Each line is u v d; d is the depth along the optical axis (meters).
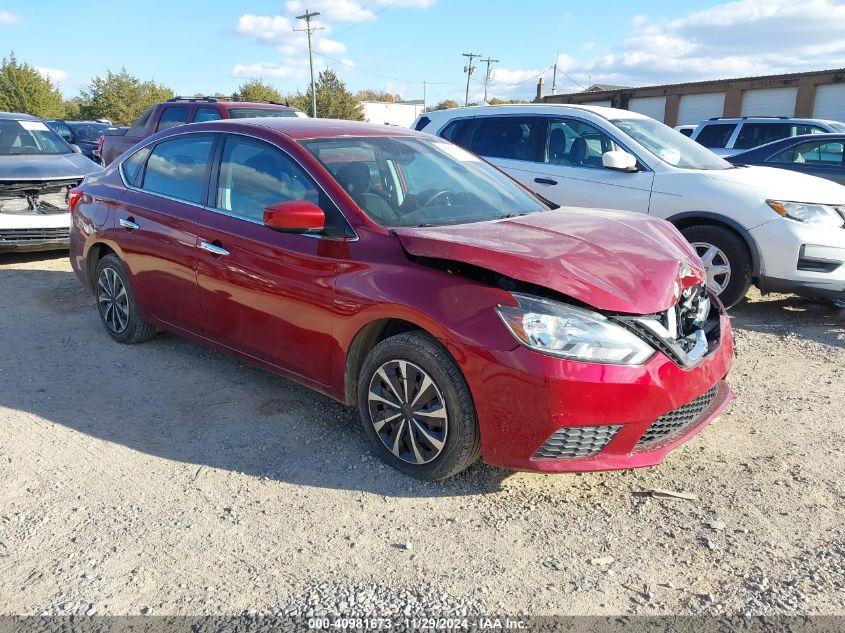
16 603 2.42
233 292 3.92
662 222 4.06
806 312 6.18
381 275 3.19
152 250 4.46
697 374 3.06
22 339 5.18
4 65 47.47
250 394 4.21
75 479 3.24
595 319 2.82
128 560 2.66
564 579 2.56
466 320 2.89
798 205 5.53
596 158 6.67
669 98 37.44
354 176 3.66
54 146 9.00
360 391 3.37
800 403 4.14
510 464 2.92
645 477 3.29
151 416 3.91
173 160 4.55
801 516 2.96
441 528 2.88
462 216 3.73
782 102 32.69
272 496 3.11
